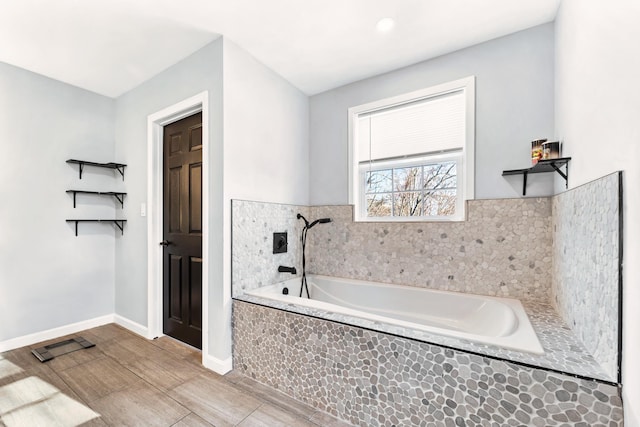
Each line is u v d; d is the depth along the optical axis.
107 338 2.56
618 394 0.96
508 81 1.97
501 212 1.98
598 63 1.13
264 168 2.37
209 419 1.53
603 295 1.07
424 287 2.27
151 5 1.71
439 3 1.69
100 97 2.90
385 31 1.96
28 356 2.22
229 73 2.05
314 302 1.88
